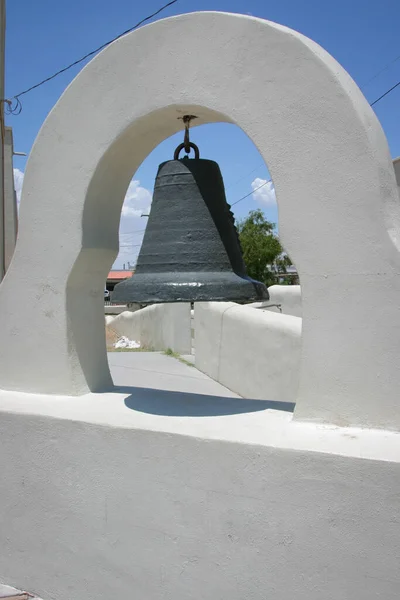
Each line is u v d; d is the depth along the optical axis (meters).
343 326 3.00
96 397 3.96
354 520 2.69
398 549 2.62
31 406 3.73
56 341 3.95
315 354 3.07
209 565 3.04
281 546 2.86
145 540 3.23
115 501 3.32
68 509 3.48
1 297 4.10
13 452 3.66
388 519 2.63
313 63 3.02
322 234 3.02
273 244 31.91
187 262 3.44
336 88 2.97
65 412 3.58
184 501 3.11
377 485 2.64
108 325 18.94
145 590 3.22
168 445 3.15
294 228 3.08
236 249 3.67
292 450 2.82
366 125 2.95
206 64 3.32
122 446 3.29
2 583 3.72
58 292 3.91
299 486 2.81
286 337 6.30
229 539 2.99
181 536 3.12
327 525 2.75
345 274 2.98
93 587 3.39
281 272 34.84
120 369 10.20
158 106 3.48
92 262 3.98
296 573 2.83
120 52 3.60
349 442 2.83
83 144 3.76
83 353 4.08
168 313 12.68
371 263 2.92
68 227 3.83
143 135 3.79
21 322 4.04
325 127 3.00
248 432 3.08
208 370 9.45
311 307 3.06
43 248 3.93
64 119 3.82
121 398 3.94
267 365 6.77
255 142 3.18
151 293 3.33
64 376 3.94
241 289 3.37
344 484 2.71
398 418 2.90
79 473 3.44
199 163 3.61
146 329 14.63
